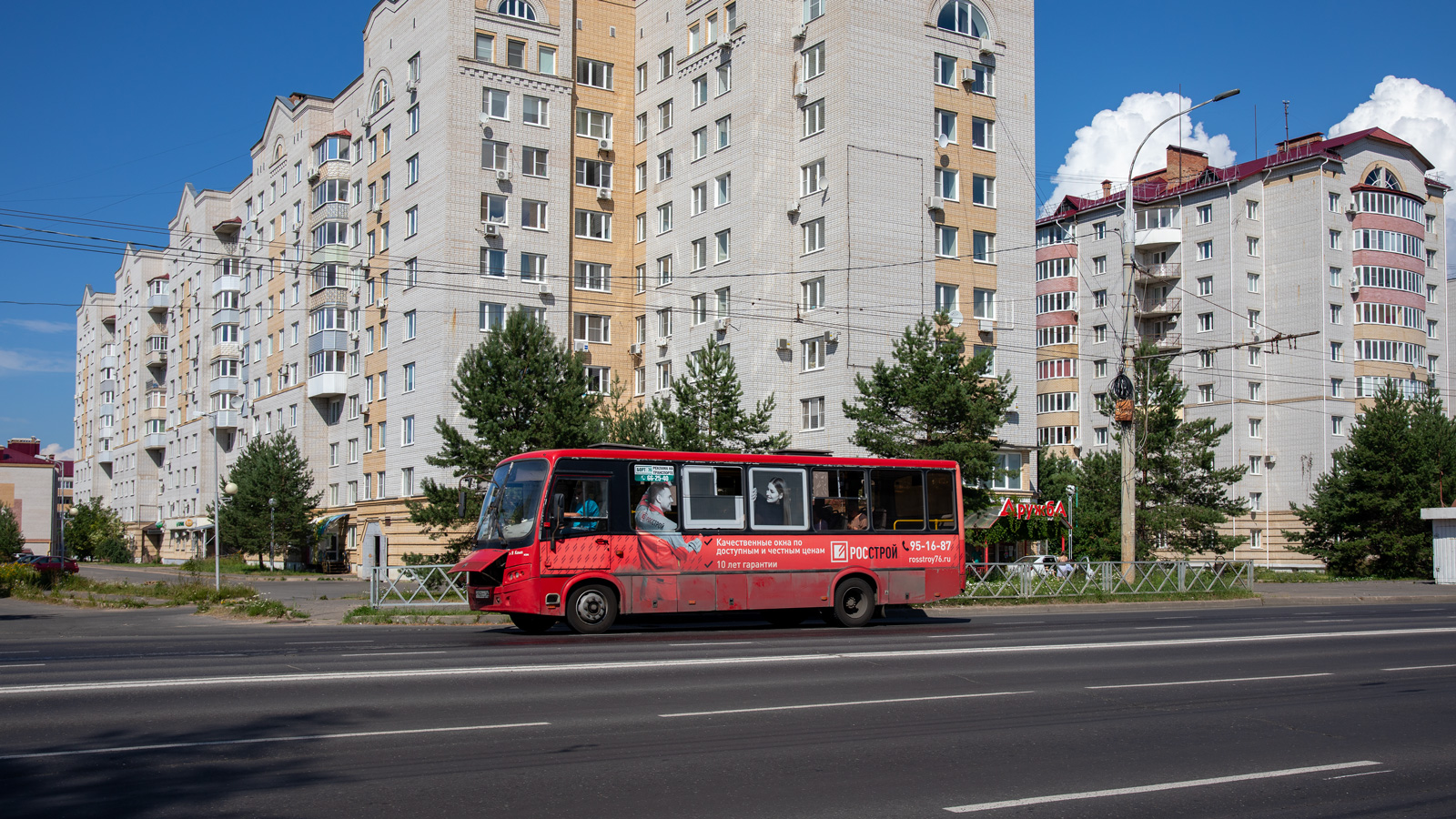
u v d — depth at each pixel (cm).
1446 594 3703
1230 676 1356
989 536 4188
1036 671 1376
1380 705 1151
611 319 5203
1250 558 6134
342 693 1118
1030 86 4812
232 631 2053
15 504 8119
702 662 1408
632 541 2022
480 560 1973
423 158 4962
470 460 3691
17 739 875
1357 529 5172
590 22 5259
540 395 3759
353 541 5581
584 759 830
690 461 2091
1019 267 4700
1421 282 6391
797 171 4591
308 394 5894
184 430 8344
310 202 5966
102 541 8831
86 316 11238
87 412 11056
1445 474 5112
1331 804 738
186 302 8406
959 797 736
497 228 4825
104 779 748
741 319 4572
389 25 5334
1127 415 3017
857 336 4291
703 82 4888
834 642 1750
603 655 1503
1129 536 3019
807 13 4597
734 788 751
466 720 977
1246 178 6325
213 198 7806
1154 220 6650
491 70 4891
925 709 1076
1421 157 6519
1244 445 6175
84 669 1313
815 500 2183
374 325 5409
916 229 4450
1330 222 6144
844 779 782
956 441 3600
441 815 669
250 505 5841
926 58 4534
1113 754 884
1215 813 712
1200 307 6412
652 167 5200
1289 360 6159
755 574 2102
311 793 718
